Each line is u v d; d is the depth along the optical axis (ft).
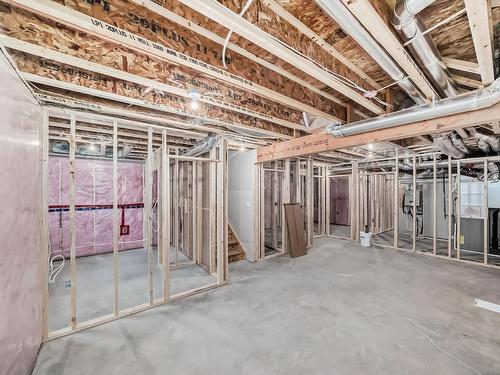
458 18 5.30
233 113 10.24
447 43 6.22
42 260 7.23
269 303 9.57
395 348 6.80
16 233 5.09
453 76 7.23
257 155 15.23
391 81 8.00
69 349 6.87
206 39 6.15
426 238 22.12
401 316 8.52
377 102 8.27
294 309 9.07
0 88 4.37
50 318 8.49
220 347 6.91
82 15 4.43
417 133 7.64
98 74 7.09
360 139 9.16
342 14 4.08
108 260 15.88
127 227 19.12
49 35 5.30
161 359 6.45
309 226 19.39
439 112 6.70
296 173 18.62
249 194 15.88
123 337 7.43
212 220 12.53
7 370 4.59
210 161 12.00
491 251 16.43
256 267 14.17
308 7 5.03
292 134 12.78
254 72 7.16
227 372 5.98
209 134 11.85
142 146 16.24
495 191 16.47
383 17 4.23
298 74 7.54
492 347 6.79
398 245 19.29
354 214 22.16
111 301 9.80
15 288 5.01
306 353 6.63
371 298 9.96
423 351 6.66
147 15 5.25
